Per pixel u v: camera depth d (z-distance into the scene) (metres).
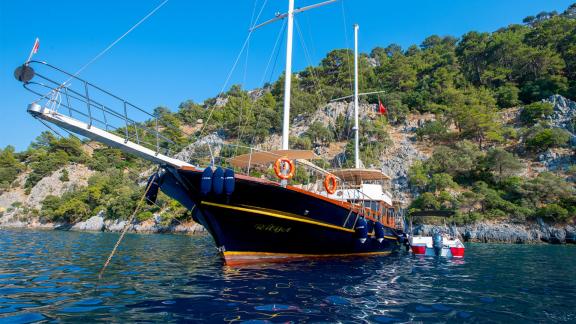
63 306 5.96
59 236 34.06
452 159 55.47
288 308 5.97
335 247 13.53
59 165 88.88
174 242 26.84
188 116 109.81
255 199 10.25
